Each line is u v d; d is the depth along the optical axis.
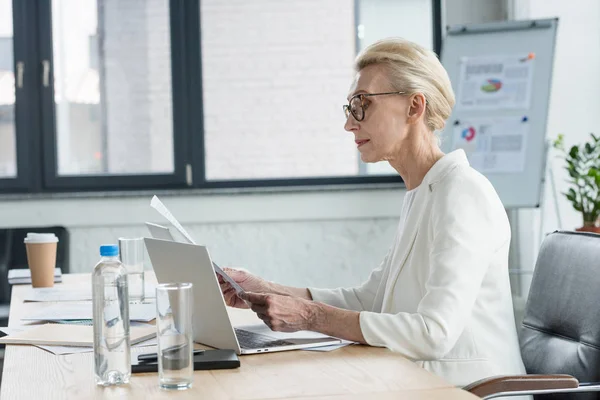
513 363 1.73
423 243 1.75
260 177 4.38
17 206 4.11
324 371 1.37
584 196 3.81
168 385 1.25
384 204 4.31
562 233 1.93
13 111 4.24
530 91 4.07
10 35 4.22
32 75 4.23
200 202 4.23
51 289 2.53
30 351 1.55
